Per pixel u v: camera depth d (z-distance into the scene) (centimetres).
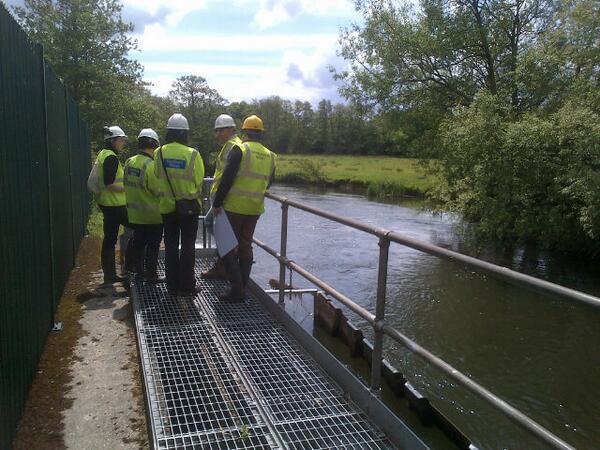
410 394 573
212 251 684
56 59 2380
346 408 326
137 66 2612
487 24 2061
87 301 540
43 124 431
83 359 403
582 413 779
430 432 542
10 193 299
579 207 1591
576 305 182
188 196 485
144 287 546
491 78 2100
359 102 2281
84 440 300
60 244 551
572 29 1769
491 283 1443
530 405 801
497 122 1677
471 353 977
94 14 2459
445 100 2164
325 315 845
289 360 389
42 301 405
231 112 7394
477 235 1934
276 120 10888
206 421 306
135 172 534
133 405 339
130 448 295
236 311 484
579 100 1616
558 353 988
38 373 377
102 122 2447
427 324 1130
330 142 10350
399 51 2122
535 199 1739
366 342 730
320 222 2350
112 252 586
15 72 320
